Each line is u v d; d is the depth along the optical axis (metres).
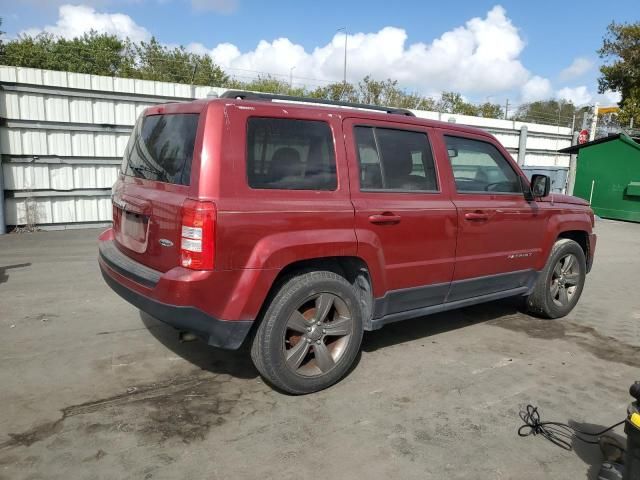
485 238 4.59
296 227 3.38
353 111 3.85
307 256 3.42
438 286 4.31
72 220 10.77
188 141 3.31
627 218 15.16
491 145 4.81
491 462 2.92
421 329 5.11
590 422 3.40
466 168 4.59
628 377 4.13
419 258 4.11
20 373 3.79
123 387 3.63
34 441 2.95
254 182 3.28
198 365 4.03
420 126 4.26
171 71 33.59
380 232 3.82
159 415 3.28
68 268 7.03
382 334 4.93
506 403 3.62
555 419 3.42
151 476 2.68
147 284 3.29
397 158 4.05
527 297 5.49
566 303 5.60
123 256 3.83
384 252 3.87
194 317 3.14
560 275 5.53
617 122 30.27
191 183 3.14
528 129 18.28
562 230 5.38
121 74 33.03
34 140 10.12
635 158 14.80
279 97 3.86
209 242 3.06
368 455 2.93
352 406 3.48
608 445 2.90
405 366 4.18
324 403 3.51
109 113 10.79
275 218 3.29
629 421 2.43
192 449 2.93
